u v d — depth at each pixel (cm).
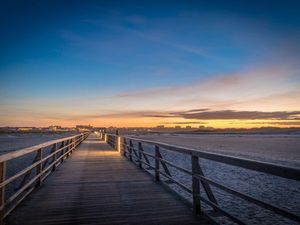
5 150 3209
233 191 332
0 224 381
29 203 511
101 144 2691
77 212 457
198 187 446
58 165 1037
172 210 462
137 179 751
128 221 412
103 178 766
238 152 3481
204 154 411
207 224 397
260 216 628
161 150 3091
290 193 966
